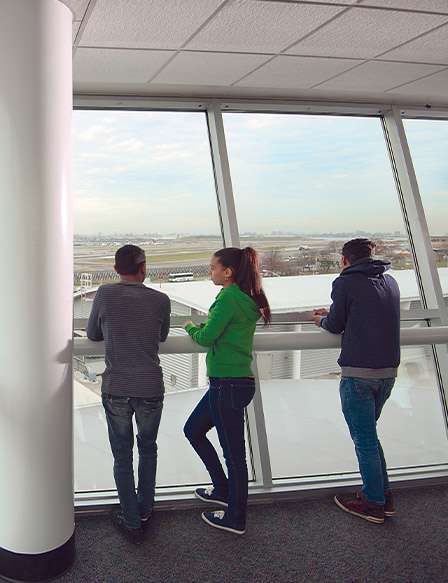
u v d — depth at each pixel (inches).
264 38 104.8
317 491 127.0
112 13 91.0
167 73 122.6
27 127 84.7
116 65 116.3
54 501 92.0
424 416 148.4
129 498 103.7
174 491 122.9
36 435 89.4
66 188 89.5
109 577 93.5
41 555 91.3
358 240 114.9
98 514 116.0
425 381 149.6
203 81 129.6
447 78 134.6
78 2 86.5
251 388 105.1
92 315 102.7
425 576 94.5
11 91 84.2
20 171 85.0
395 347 111.5
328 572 95.8
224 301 102.6
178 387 131.2
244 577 94.1
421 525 113.7
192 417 115.5
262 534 109.3
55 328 89.7
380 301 109.8
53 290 88.8
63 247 89.7
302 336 123.7
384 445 143.9
